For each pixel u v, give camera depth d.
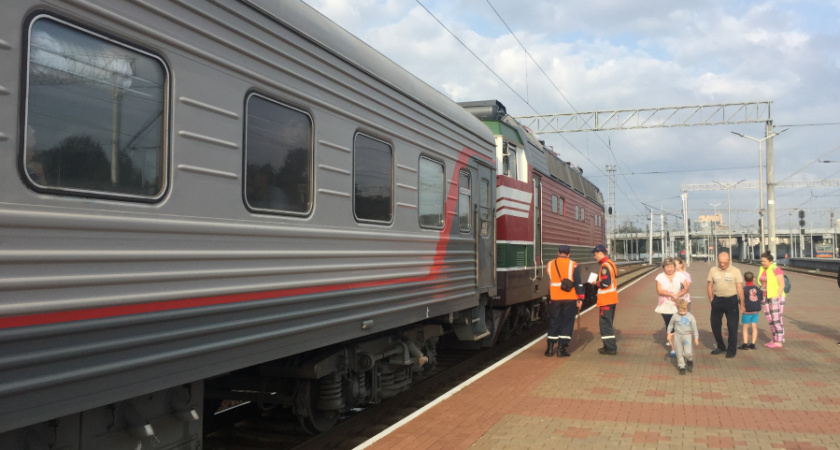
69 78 3.18
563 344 9.95
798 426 6.07
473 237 8.82
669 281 10.27
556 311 9.96
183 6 3.84
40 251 2.98
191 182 3.88
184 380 3.79
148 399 3.85
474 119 9.13
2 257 2.80
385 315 6.30
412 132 6.97
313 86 5.16
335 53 5.48
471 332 9.14
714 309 10.16
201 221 3.95
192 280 3.85
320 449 5.98
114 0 3.40
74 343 3.10
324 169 5.28
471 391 7.54
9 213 2.86
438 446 5.39
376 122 6.18
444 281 7.76
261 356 4.49
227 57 4.20
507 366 9.19
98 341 3.22
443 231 7.75
